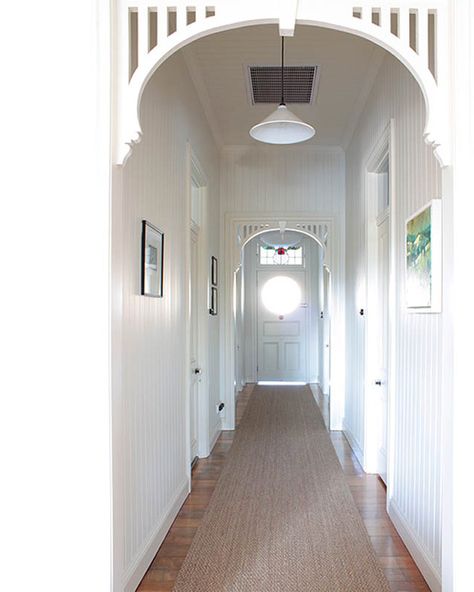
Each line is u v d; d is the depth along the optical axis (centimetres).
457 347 201
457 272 202
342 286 652
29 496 196
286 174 664
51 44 199
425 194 294
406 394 332
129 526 262
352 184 592
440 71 211
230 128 603
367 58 433
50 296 197
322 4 214
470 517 200
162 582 279
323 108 541
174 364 377
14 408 196
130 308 267
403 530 329
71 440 196
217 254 638
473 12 199
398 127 361
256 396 916
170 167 366
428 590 270
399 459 347
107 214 198
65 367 196
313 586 274
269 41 407
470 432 200
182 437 404
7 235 197
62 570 195
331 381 652
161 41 212
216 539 334
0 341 196
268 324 1111
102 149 199
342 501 402
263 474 473
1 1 198
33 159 197
